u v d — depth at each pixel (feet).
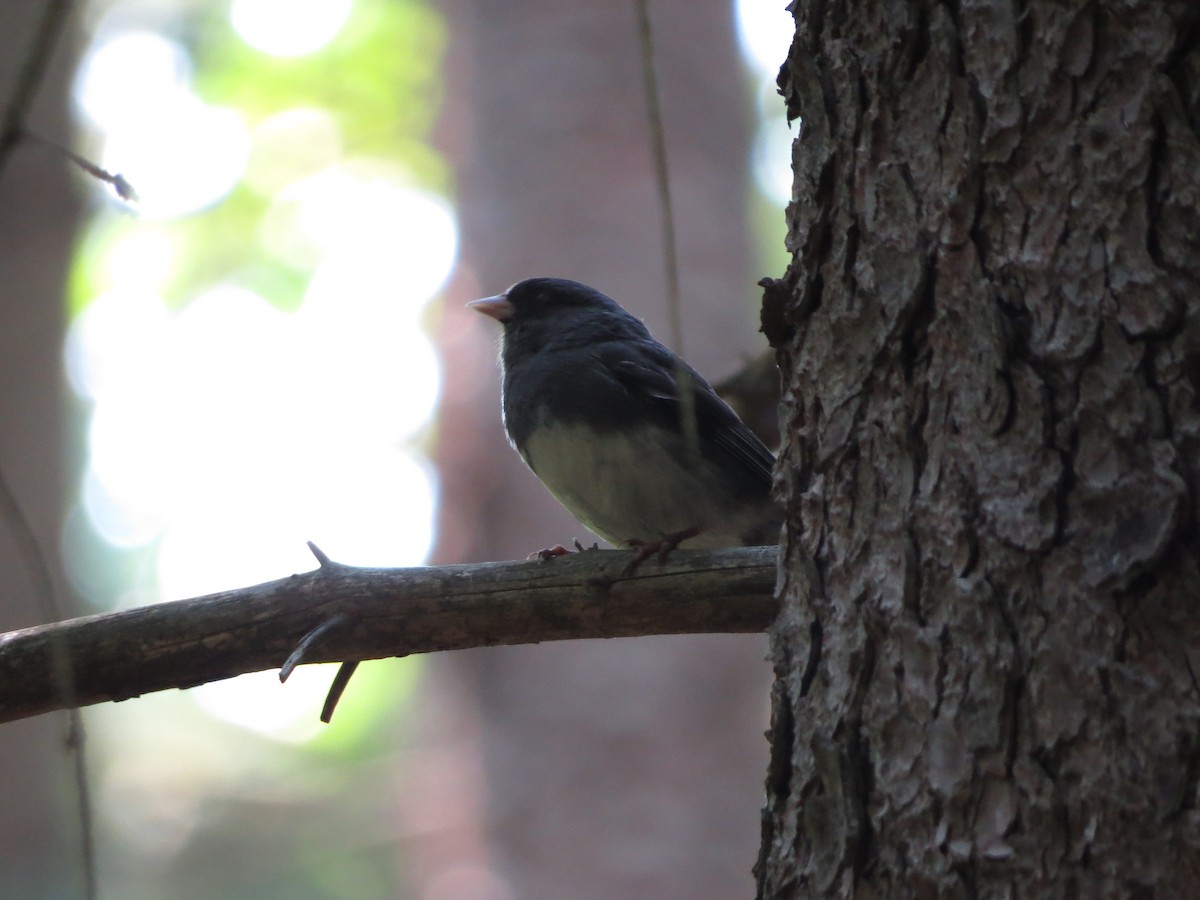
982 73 17.29
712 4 59.47
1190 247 16.02
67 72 58.23
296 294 93.66
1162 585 15.48
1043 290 16.58
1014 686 16.01
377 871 77.87
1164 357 15.89
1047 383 16.38
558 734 48.88
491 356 56.80
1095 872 15.16
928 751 16.52
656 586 22.25
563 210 56.18
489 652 51.24
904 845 16.56
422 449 90.89
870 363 18.11
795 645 18.63
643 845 47.14
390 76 89.25
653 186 56.80
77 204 58.70
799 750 18.15
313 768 84.84
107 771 83.71
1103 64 16.57
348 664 22.70
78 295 88.48
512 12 59.00
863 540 17.89
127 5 85.30
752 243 59.16
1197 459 15.60
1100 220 16.39
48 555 57.06
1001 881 15.65
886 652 17.26
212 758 85.61
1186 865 14.82
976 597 16.43
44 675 21.91
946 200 17.38
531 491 54.90
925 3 17.89
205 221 91.97
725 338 55.36
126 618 22.13
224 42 88.74
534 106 57.52
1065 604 15.87
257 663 22.39
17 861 55.62
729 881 46.85
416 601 22.25
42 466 57.67
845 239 18.65
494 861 48.11
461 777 54.29
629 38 58.59
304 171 90.48
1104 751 15.37
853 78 18.71
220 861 80.53
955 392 17.10
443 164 85.61
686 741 48.44
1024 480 16.35
